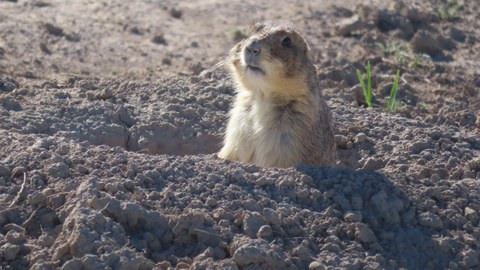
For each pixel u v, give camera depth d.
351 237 12.08
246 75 15.38
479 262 12.07
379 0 31.33
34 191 12.42
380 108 20.91
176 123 18.30
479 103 22.14
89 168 12.98
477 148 16.66
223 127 18.52
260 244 11.41
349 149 17.36
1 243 11.52
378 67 24.73
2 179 12.74
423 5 30.94
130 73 22.48
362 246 11.95
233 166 13.41
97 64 23.42
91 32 25.92
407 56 25.62
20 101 17.88
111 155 13.53
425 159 15.67
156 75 21.80
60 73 22.08
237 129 16.17
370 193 12.88
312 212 12.38
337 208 12.56
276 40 15.18
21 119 16.69
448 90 23.00
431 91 23.11
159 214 11.91
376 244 11.97
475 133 18.39
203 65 23.42
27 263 11.31
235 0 30.62
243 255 11.16
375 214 12.58
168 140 17.97
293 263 11.41
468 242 12.30
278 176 13.17
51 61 23.03
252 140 15.94
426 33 26.38
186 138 18.14
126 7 28.73
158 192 12.49
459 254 12.07
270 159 15.65
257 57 15.13
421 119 20.23
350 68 23.25
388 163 15.71
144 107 18.83
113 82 20.23
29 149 13.58
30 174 12.74
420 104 21.69
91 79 20.56
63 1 28.64
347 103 20.00
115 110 18.12
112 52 24.55
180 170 13.09
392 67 24.77
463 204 13.08
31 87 19.06
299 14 29.39
